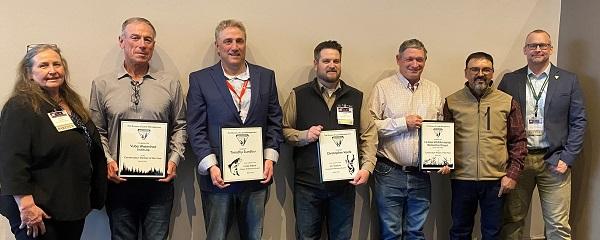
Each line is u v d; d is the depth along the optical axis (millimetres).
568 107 3301
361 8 3385
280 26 3223
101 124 2678
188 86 3072
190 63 3074
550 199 3383
